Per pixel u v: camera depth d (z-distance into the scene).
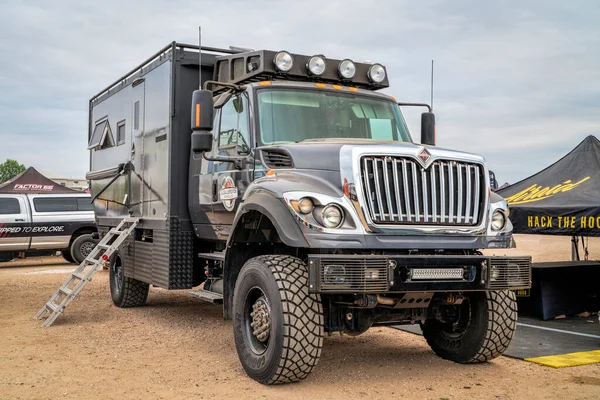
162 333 7.95
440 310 6.26
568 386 5.46
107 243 10.52
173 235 8.05
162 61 8.51
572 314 9.47
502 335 6.07
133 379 5.65
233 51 8.45
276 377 5.27
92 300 11.08
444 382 5.61
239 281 5.86
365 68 7.77
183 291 12.26
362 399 5.04
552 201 9.38
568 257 20.38
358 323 5.76
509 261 5.64
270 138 6.56
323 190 5.29
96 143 11.43
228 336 7.76
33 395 5.12
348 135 7.04
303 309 5.21
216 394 5.16
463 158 5.74
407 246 5.32
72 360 6.42
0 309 10.05
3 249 17.64
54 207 18.44
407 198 5.43
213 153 7.37
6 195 18.03
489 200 5.86
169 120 8.12
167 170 8.14
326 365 6.26
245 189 6.52
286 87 6.95
